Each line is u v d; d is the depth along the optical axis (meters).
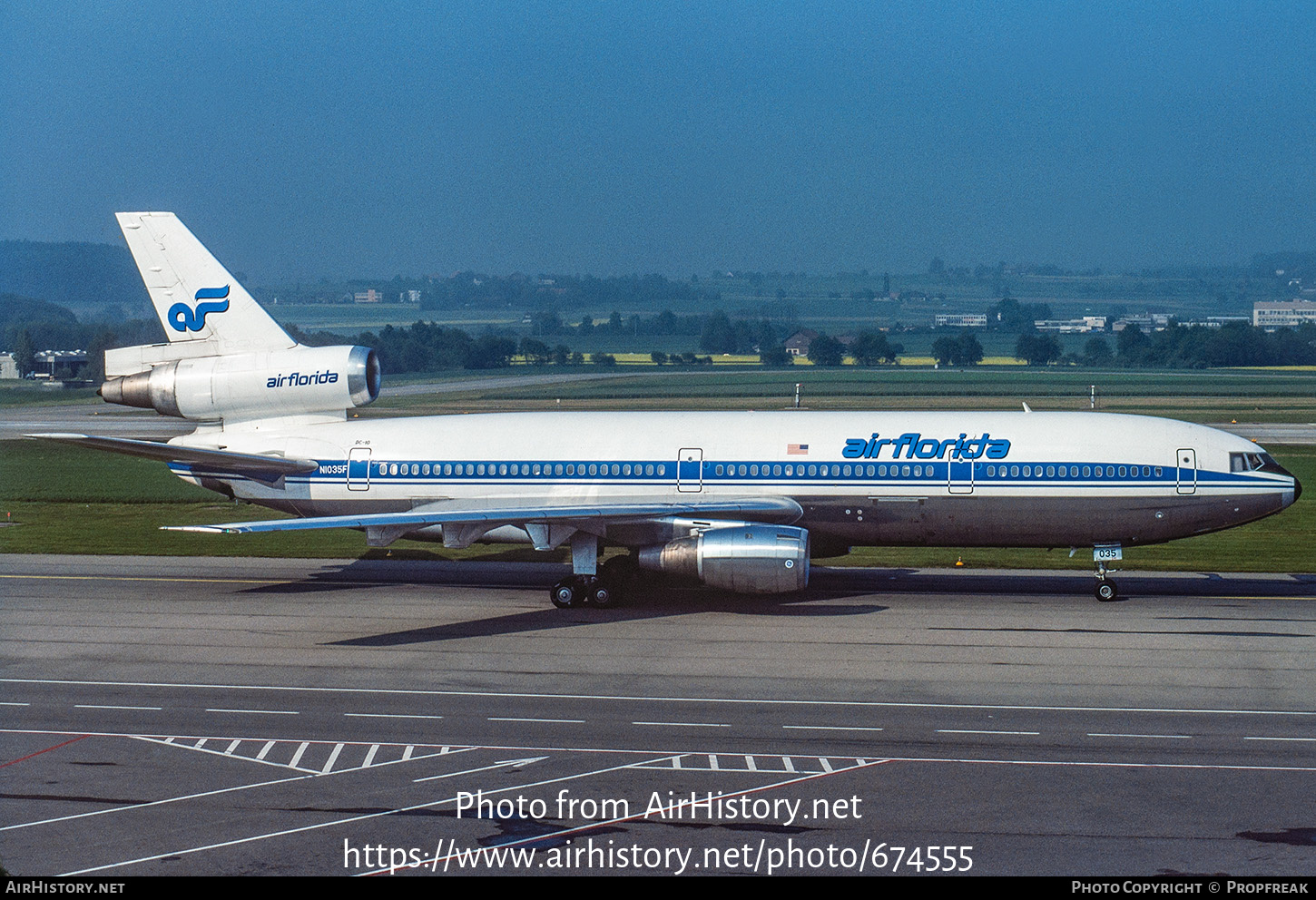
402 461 74.12
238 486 75.62
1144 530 68.56
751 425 72.62
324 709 48.28
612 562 72.81
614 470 72.19
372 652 57.56
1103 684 51.78
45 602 69.50
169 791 39.41
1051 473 68.62
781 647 58.66
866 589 73.81
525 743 44.19
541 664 55.41
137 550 88.56
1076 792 39.28
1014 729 45.78
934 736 44.97
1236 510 68.00
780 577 64.69
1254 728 45.84
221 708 48.53
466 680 52.59
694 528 68.56
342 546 90.50
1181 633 61.22
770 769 41.44
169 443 76.50
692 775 40.91
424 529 72.94
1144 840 35.50
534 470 72.88
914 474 69.62
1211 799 38.66
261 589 73.94
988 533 70.06
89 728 45.97
